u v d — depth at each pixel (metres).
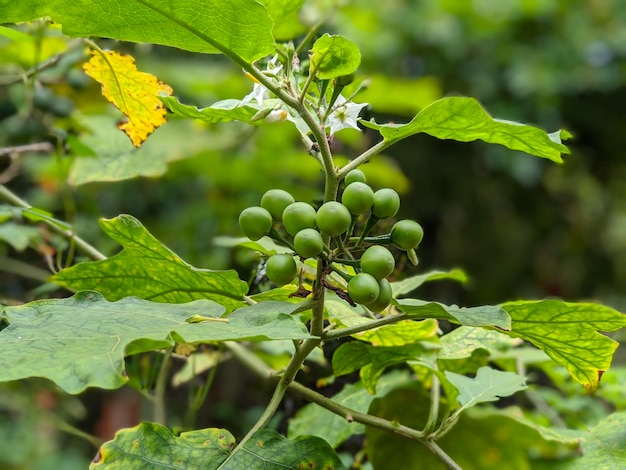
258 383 1.41
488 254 2.41
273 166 1.36
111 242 1.20
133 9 0.68
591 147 2.44
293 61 0.70
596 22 2.29
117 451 0.70
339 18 1.56
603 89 2.26
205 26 0.68
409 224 0.68
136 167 1.01
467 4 2.21
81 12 0.69
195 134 1.19
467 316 0.68
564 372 0.94
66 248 0.96
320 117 0.69
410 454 0.86
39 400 1.32
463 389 0.77
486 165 2.30
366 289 0.66
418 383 0.86
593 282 2.52
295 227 0.68
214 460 0.70
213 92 1.29
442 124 0.68
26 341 0.64
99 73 0.78
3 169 1.30
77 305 0.68
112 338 0.64
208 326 0.65
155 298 0.76
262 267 0.86
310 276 0.82
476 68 2.22
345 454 0.89
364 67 1.88
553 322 0.71
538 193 2.48
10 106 1.37
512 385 0.78
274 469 0.70
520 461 0.84
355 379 0.94
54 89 1.12
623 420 0.80
